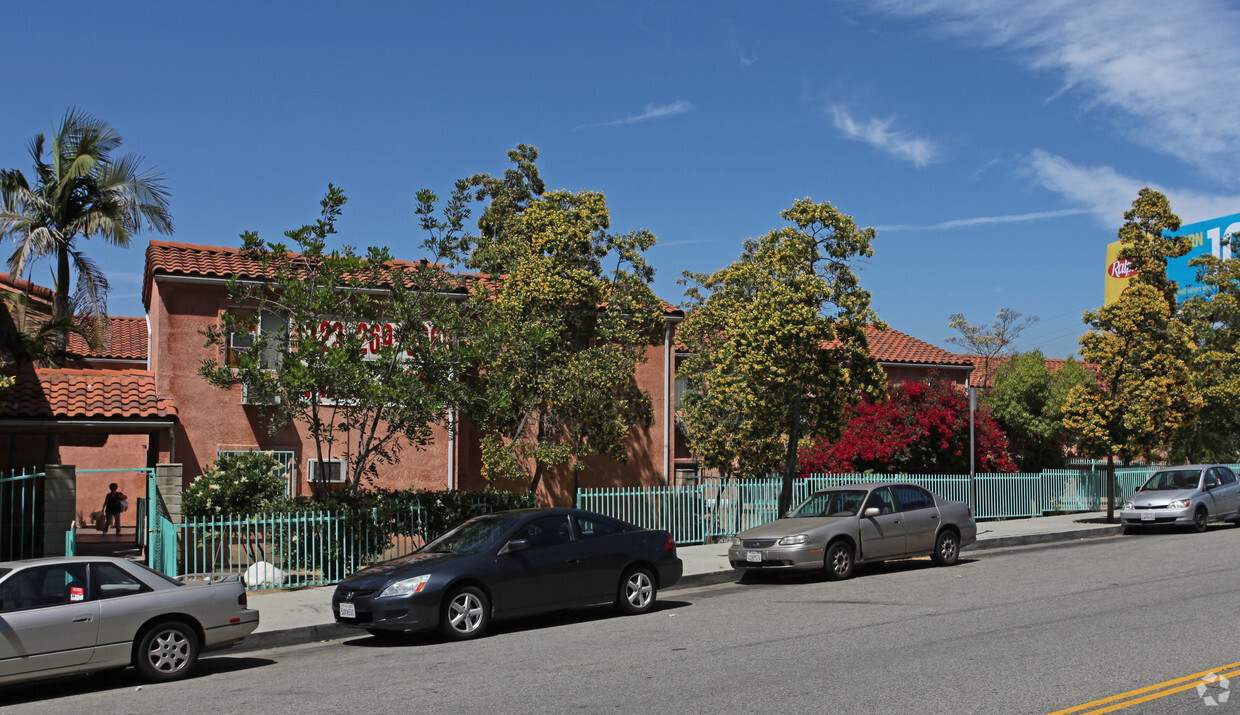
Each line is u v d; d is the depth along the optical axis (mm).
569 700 7539
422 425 15719
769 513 20797
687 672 8406
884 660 8531
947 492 24047
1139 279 23672
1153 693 7129
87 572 9070
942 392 25422
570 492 22828
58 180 21109
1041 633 9562
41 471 17875
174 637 9375
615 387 19812
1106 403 22453
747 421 19906
